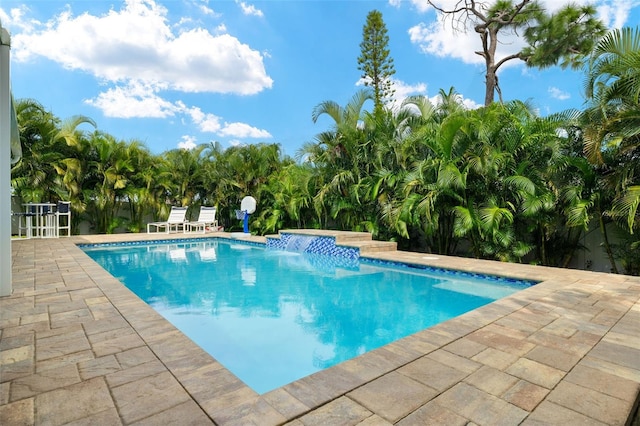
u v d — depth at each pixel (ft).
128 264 26.43
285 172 40.32
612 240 23.13
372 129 32.50
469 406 6.39
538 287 15.65
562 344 9.23
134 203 42.55
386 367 7.87
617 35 18.63
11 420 5.82
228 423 5.82
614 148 19.42
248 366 10.43
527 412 6.23
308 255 30.50
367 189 31.37
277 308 16.06
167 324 10.32
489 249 24.40
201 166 45.75
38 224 37.17
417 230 31.42
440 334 9.89
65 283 15.48
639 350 8.87
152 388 6.84
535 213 22.66
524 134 23.98
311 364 10.57
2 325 10.18
